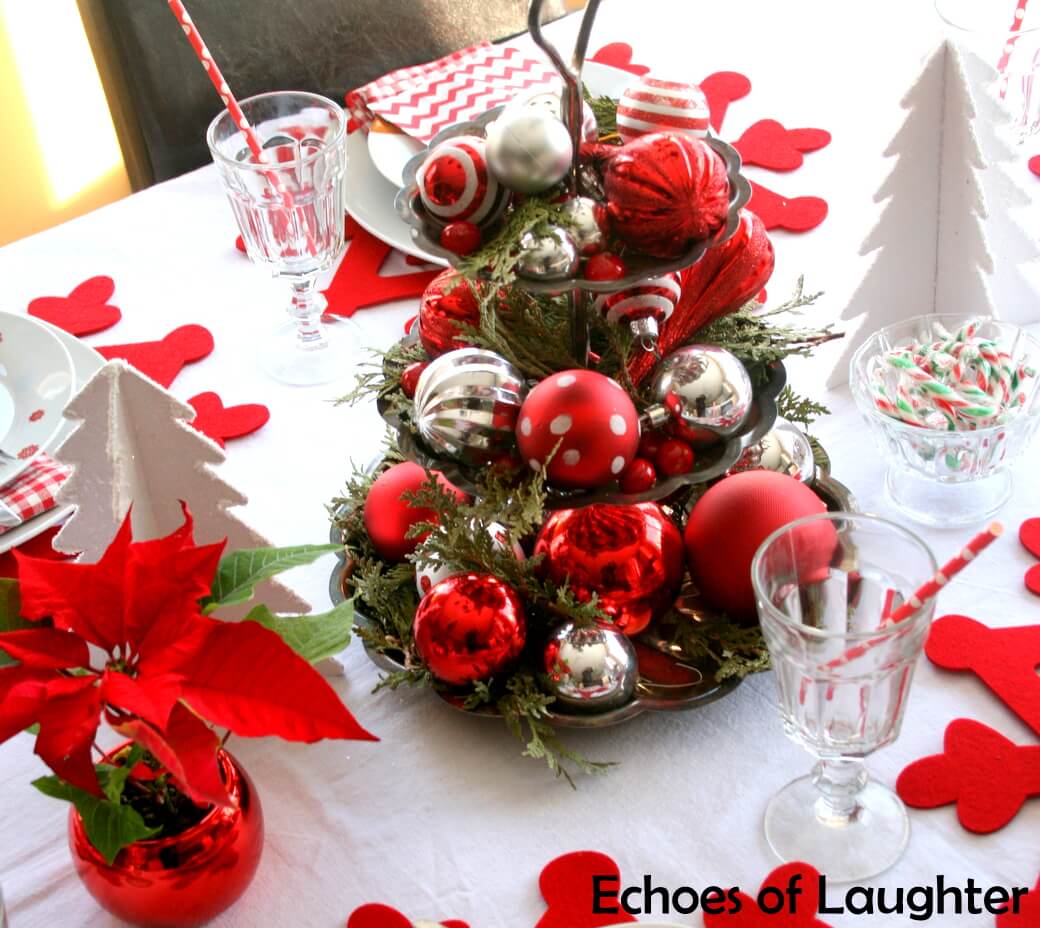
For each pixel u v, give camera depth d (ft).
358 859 3.11
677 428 3.25
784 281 4.21
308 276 4.19
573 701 3.19
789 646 2.88
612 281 3.10
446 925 3.00
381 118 4.61
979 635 3.33
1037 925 2.89
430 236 3.23
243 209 4.12
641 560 3.26
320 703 2.70
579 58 3.06
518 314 3.46
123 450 3.22
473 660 3.19
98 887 2.93
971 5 4.88
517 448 3.26
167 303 4.39
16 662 2.81
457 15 5.65
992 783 3.10
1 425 3.88
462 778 3.22
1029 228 3.97
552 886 3.02
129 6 5.19
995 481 3.65
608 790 3.18
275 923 3.04
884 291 3.93
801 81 4.88
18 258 4.59
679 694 3.27
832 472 3.76
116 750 2.93
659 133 3.10
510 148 3.05
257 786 3.25
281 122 4.25
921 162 3.79
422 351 3.63
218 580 2.98
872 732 2.99
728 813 3.12
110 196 8.23
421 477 3.47
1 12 7.39
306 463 3.90
